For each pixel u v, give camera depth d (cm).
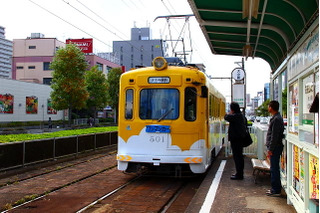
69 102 3647
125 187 798
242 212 515
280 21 679
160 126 812
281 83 830
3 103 3653
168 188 790
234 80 1305
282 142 613
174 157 802
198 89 826
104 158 1316
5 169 910
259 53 1049
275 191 616
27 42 5944
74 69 3528
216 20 759
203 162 813
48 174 947
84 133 1430
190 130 809
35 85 4322
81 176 914
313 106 341
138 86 841
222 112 1453
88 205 630
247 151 1259
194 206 570
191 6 652
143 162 814
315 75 377
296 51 487
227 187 695
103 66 6166
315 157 381
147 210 602
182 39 1667
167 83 823
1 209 601
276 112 616
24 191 736
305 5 522
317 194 371
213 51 1088
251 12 604
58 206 624
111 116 6538
